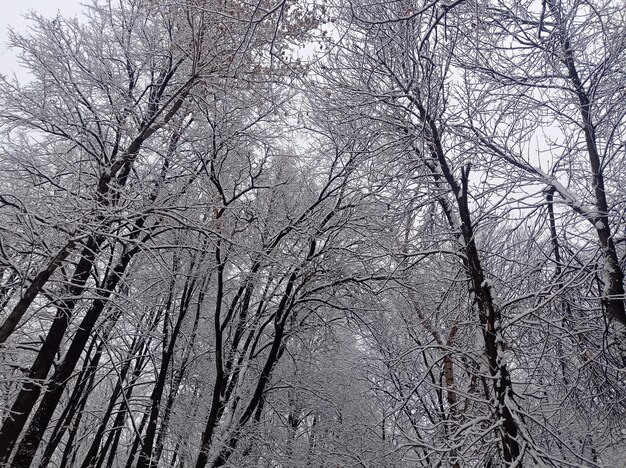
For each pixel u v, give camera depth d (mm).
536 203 7621
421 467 9273
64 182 8891
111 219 7426
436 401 12766
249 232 11297
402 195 8438
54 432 10914
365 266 10797
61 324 7820
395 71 8086
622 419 7512
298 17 7371
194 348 13047
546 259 7949
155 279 11398
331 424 13391
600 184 7500
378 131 8445
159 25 9586
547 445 7824
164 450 13898
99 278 9219
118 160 8328
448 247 8914
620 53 7523
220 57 8406
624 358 6754
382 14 7766
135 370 13586
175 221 9102
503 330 7715
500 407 6852
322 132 10789
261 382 10500
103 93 9320
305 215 10750
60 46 8938
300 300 10773
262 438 11148
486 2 7789
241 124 10648
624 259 7508
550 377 8414
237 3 7312
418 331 10992
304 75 8172
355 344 15625
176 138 9680
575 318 7898
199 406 12930
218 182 9844
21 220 7035
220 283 10109
